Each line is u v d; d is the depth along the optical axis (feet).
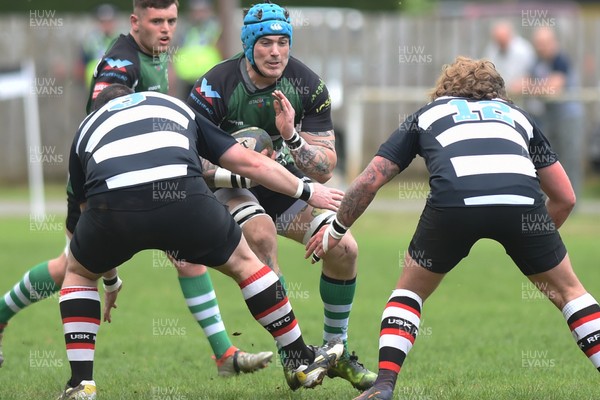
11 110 231.30
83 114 232.32
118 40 80.79
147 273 130.41
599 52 235.20
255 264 63.57
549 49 186.70
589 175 228.22
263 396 68.69
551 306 108.88
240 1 218.79
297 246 155.84
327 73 233.14
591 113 227.61
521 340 90.89
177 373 79.05
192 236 60.75
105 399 66.74
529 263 61.57
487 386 70.54
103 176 60.29
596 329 60.95
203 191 61.05
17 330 96.63
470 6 277.03
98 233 60.54
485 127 62.03
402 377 75.56
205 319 78.18
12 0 268.21
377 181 63.05
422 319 101.30
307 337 90.79
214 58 194.80
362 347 87.40
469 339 91.35
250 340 90.38
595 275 123.75
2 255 138.92
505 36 193.16
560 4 286.05
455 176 60.44
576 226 171.22
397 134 63.67
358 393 70.18
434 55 233.76
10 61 231.09
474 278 126.41
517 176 60.49
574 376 75.20
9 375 78.13
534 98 181.68
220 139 64.08
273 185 64.28
